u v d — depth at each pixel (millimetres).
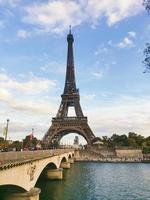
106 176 133625
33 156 62562
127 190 93562
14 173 47031
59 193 83438
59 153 117625
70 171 155250
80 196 80250
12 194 54844
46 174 113875
